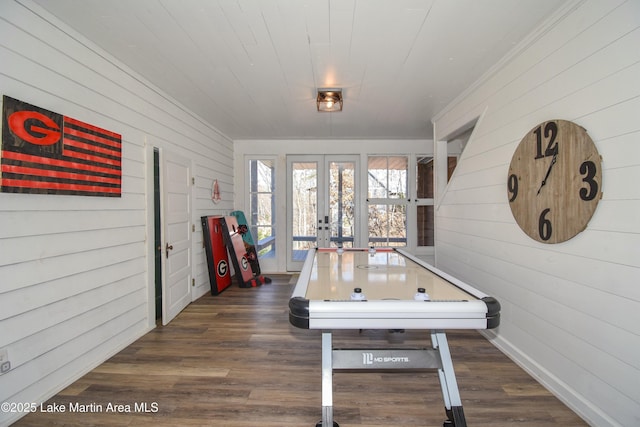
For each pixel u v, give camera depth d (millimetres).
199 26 2100
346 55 2508
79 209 2172
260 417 1818
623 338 1565
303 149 5527
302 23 2070
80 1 1825
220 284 4426
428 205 5531
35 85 1854
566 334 1924
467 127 3387
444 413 1860
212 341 2818
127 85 2691
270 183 5578
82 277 2209
